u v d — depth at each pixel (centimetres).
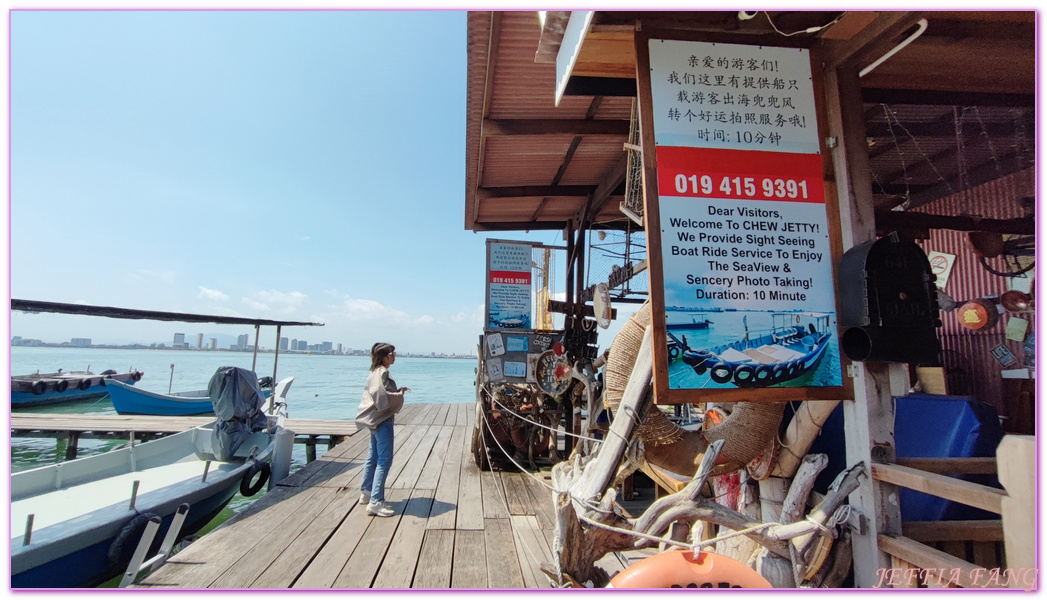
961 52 269
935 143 394
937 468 222
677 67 240
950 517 239
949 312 490
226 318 769
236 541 398
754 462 266
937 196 470
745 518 216
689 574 181
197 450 770
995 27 254
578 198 661
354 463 696
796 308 228
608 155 538
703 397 216
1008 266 437
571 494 254
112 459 644
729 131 238
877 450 221
